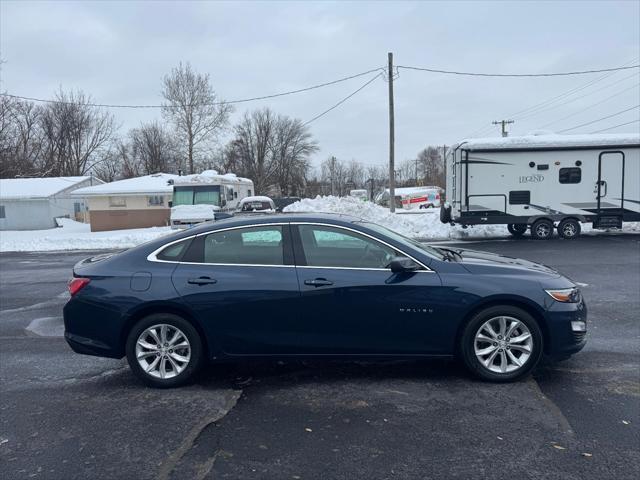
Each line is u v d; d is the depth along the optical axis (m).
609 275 9.96
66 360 5.67
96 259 5.15
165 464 3.36
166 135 60.41
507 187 16.58
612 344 5.70
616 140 16.06
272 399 4.39
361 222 5.05
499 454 3.39
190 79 51.88
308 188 77.62
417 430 3.75
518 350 4.63
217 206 20.55
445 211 18.30
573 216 16.55
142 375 4.70
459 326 4.59
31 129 54.59
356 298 4.56
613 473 3.14
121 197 32.56
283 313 4.59
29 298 9.48
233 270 4.67
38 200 38.66
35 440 3.75
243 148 67.44
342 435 3.71
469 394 4.39
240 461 3.37
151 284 4.65
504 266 4.80
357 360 4.71
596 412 3.99
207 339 4.65
